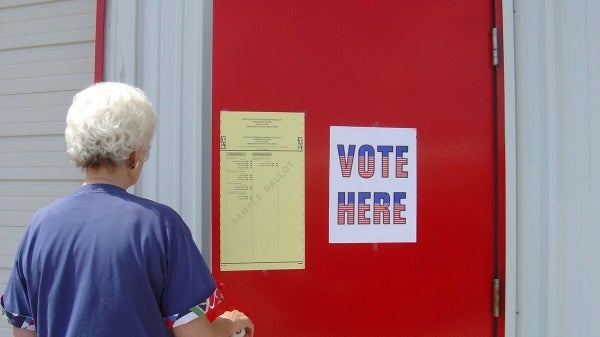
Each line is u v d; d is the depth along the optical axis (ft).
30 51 7.20
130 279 3.46
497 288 5.94
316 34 5.85
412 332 5.90
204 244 5.71
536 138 6.00
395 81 5.94
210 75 5.76
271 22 5.79
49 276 3.56
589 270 5.93
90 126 3.60
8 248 7.23
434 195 5.97
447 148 5.98
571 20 6.03
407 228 5.93
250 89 5.76
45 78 7.12
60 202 3.81
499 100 6.00
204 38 5.77
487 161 6.02
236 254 5.73
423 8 5.98
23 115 7.20
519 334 5.94
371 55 5.91
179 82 5.76
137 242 3.57
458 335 5.93
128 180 4.03
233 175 5.74
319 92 5.84
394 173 5.93
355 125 5.88
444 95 5.99
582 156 5.98
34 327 3.83
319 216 5.83
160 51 5.80
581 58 6.02
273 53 5.79
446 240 5.96
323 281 5.82
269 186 5.78
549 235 5.93
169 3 5.82
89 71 6.94
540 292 5.94
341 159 5.86
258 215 5.76
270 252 5.77
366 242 5.89
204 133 5.74
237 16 5.76
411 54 5.96
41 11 7.16
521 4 6.06
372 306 5.87
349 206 5.87
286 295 5.78
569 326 5.92
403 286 5.91
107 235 3.54
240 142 5.75
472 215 5.98
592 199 5.95
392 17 5.94
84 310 3.42
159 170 5.74
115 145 3.63
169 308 3.63
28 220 7.17
